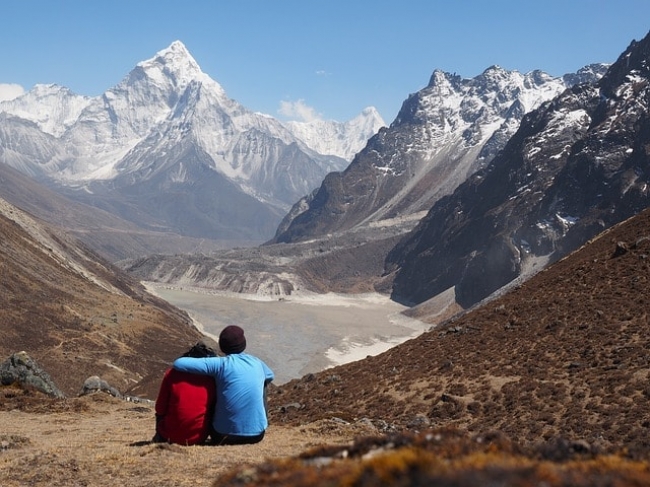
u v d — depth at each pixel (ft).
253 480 21.93
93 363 373.61
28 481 40.98
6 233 516.32
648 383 122.83
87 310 466.29
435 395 147.84
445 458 22.22
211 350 47.01
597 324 163.12
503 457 22.16
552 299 195.21
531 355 156.04
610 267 201.05
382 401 153.17
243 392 45.21
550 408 125.49
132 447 49.67
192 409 45.14
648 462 20.62
